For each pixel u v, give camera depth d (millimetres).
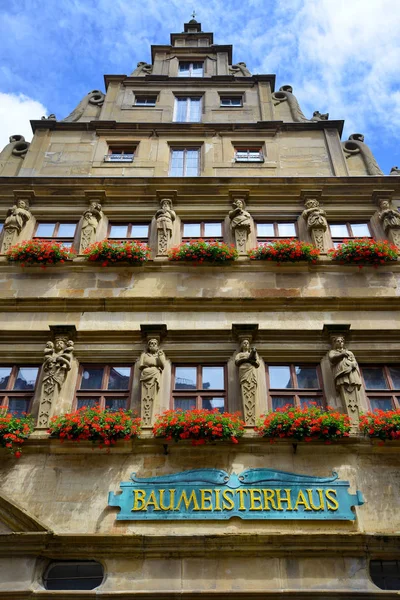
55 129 18625
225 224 15602
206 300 13383
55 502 10414
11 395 12164
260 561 9641
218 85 20656
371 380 12445
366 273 14203
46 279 14094
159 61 21969
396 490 10586
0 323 13133
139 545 9719
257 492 10422
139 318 13273
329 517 10148
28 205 15922
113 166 17391
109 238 15406
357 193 16203
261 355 12625
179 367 12602
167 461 10914
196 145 18188
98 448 11078
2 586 9273
